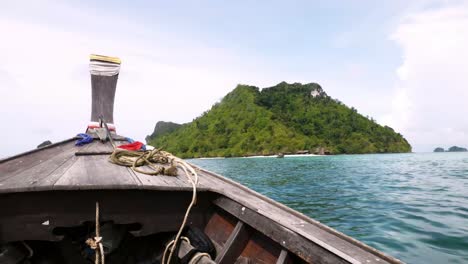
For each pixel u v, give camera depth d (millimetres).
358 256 1729
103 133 5520
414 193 12953
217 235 2928
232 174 27891
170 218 2867
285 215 2570
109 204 2646
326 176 23766
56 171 3189
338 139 132125
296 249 1992
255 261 2461
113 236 2941
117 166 3555
